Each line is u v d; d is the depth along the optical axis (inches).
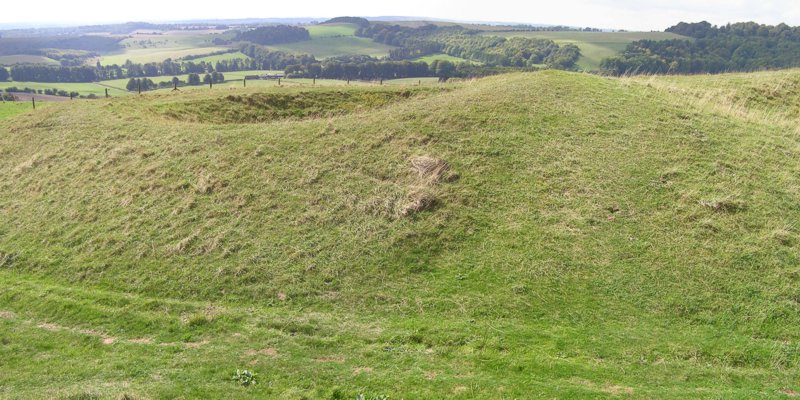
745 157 832.9
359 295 618.8
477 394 438.3
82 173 996.6
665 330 529.0
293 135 1023.0
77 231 817.5
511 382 454.3
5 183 1028.5
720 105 1114.1
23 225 866.1
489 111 1026.1
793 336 509.0
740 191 741.3
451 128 973.8
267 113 1379.2
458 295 603.5
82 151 1082.7
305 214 776.9
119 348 543.8
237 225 772.6
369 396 439.8
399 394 441.4
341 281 645.9
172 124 1178.0
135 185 916.6
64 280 711.7
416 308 588.4
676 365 475.8
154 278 685.3
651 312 555.5
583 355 494.0
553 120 978.1
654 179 785.6
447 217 743.1
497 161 862.5
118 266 721.0
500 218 734.5
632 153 853.8
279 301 622.5
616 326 538.3
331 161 910.4
